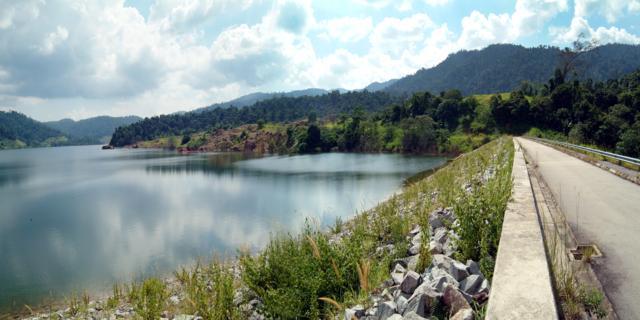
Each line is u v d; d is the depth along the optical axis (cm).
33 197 4425
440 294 437
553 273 431
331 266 690
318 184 4462
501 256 403
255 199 3662
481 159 2569
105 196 4334
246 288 838
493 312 287
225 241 2197
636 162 1541
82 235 2598
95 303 1315
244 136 16888
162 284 1233
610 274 524
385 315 462
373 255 807
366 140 11712
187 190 4612
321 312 602
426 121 10625
